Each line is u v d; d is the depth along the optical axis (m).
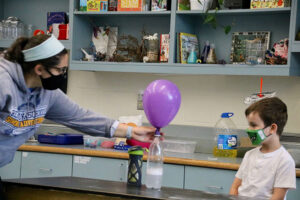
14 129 2.03
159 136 2.05
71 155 3.41
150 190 1.93
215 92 3.71
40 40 1.96
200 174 3.07
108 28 4.02
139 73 3.97
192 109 3.79
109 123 2.31
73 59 3.90
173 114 2.03
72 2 3.88
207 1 3.49
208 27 3.75
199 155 3.43
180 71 3.52
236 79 3.65
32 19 4.34
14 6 4.41
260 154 2.36
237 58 3.59
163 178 3.17
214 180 3.03
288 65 3.19
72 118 2.30
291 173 2.25
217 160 3.13
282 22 3.51
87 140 3.59
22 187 1.93
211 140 3.65
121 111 4.03
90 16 4.06
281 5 3.28
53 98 2.19
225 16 3.69
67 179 2.14
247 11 3.38
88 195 1.82
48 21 4.14
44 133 4.13
